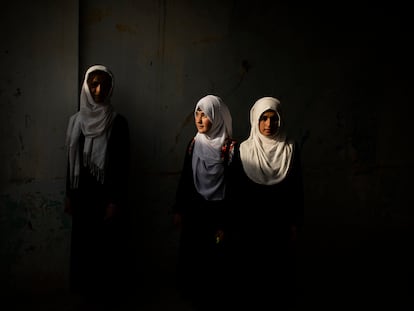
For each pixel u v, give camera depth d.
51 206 2.87
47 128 2.82
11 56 2.71
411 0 3.64
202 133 2.72
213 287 2.61
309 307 2.88
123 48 3.08
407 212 3.73
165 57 3.19
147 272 3.27
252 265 2.56
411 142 3.74
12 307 2.73
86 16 2.96
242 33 3.33
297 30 3.44
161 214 3.28
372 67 3.60
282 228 2.59
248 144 2.68
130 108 3.14
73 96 2.86
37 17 2.75
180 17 3.20
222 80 3.32
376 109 3.64
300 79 3.47
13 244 2.82
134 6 3.08
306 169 3.53
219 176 2.66
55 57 2.80
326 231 3.60
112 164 2.71
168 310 2.76
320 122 3.54
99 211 2.70
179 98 3.24
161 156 3.24
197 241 2.64
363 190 3.66
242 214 2.57
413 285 3.30
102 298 2.85
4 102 2.72
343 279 3.40
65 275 2.93
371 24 3.58
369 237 3.70
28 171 2.81
